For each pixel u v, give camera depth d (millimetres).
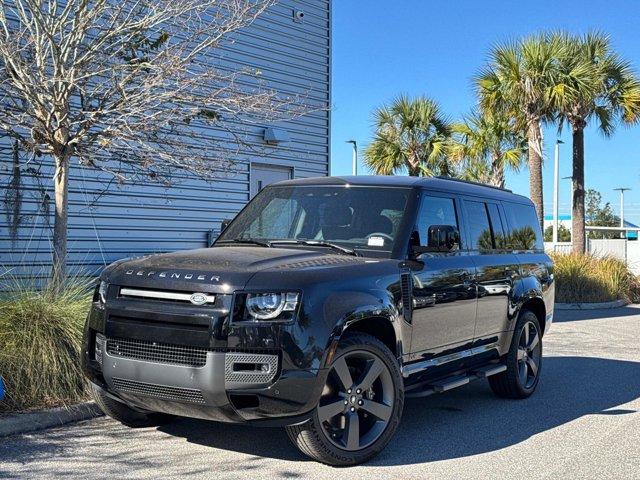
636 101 21156
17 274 8312
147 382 4727
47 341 6289
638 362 10000
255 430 5926
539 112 20984
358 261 5316
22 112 7477
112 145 7430
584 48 21391
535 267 7746
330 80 15562
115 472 4859
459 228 6543
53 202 10273
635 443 5910
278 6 14258
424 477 4938
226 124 12086
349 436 4965
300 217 6168
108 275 5168
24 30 7480
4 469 4867
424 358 5785
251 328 4539
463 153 24547
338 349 4832
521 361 7520
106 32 7457
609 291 19125
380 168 25578
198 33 7910
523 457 5484
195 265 4902
